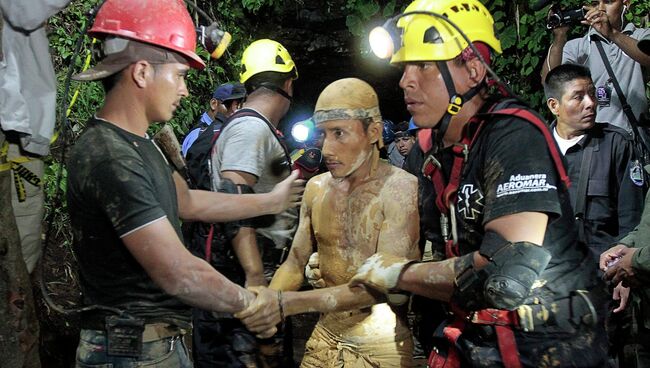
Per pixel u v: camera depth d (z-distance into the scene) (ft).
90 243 7.06
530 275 6.07
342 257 8.42
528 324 6.61
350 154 8.09
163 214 6.88
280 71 11.32
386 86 27.91
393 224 8.04
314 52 26.30
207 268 7.01
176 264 6.79
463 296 6.53
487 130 6.72
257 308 7.47
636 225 11.73
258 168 10.70
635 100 14.07
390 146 21.15
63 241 16.90
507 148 6.48
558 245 6.63
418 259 8.16
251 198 9.12
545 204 6.27
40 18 8.55
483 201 6.73
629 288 10.74
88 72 7.01
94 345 7.22
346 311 7.93
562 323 6.61
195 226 11.32
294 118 28.84
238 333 11.02
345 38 25.93
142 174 6.86
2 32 8.43
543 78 15.39
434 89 6.88
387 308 8.40
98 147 6.88
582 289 6.73
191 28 7.34
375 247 8.23
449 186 7.03
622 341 11.74
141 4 7.09
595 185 11.98
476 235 6.87
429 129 7.80
